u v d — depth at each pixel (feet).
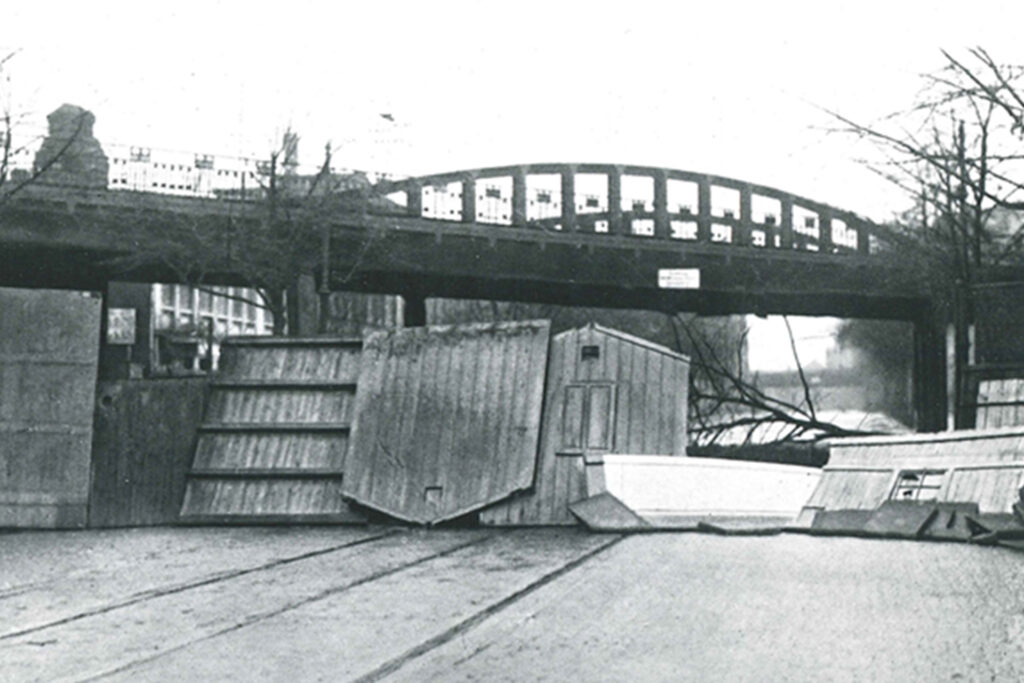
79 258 111.96
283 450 56.75
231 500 55.93
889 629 24.52
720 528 48.60
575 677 19.95
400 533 50.21
